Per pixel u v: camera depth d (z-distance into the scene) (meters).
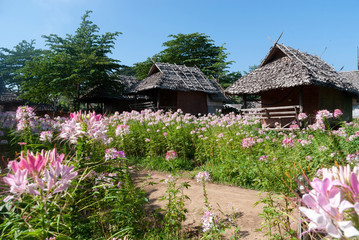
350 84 14.28
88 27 26.59
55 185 1.38
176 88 20.38
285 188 3.88
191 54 38.00
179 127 8.23
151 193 5.00
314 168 4.07
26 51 48.12
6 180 1.33
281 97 13.53
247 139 5.66
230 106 32.00
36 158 1.40
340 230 0.76
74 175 1.43
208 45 38.34
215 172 6.08
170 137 7.87
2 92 25.23
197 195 4.89
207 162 6.99
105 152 2.93
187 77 22.33
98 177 2.31
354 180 0.80
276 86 12.02
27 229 1.49
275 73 12.95
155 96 23.92
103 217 2.61
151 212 3.98
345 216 0.80
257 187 5.13
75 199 2.04
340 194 0.79
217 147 7.14
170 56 37.75
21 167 1.37
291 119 12.95
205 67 37.25
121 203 2.81
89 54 24.91
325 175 0.90
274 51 14.00
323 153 4.39
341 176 0.86
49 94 24.83
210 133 8.30
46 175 1.34
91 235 2.36
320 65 13.99
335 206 0.76
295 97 13.06
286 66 12.84
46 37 25.09
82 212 2.92
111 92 25.39
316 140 5.16
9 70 44.56
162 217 3.77
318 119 4.52
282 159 4.71
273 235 2.83
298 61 12.56
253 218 3.69
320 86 11.80
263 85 12.66
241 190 5.14
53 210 1.66
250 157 5.61
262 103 14.26
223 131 8.30
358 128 7.00
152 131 8.59
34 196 1.45
